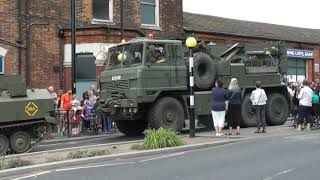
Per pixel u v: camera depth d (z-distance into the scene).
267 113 20.88
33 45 22.47
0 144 14.38
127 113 17.56
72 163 12.21
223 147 14.57
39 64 22.59
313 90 19.81
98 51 22.53
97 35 22.62
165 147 14.23
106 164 12.17
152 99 17.48
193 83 17.50
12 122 14.64
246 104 20.14
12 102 14.55
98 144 16.08
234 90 17.69
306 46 37.19
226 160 12.08
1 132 14.48
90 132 19.84
